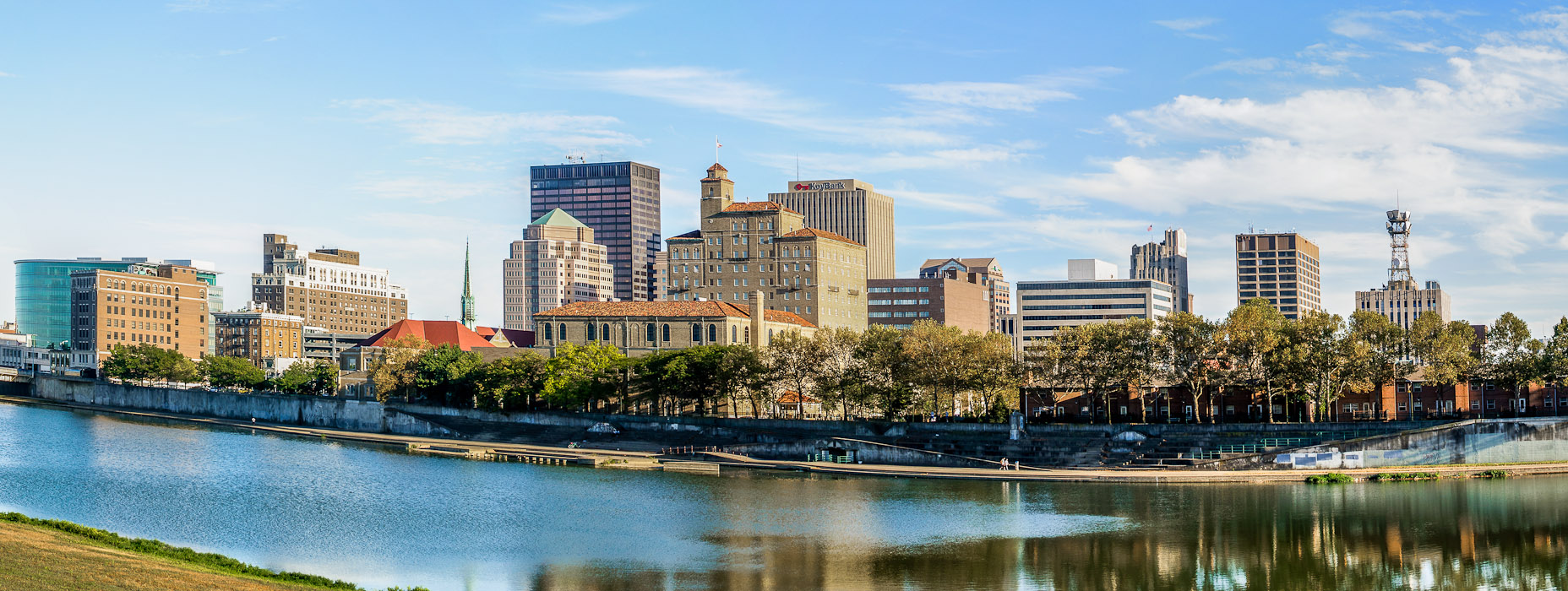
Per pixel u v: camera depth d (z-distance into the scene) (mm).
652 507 182000
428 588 130375
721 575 137000
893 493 194625
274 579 115000
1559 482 196625
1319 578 136750
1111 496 188125
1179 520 167500
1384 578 136875
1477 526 162500
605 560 144875
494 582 133875
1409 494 186625
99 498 191125
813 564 142250
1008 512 174750
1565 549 149500
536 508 180875
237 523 168375
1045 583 134125
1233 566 141875
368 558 146000
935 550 149250
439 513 176500
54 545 109062
